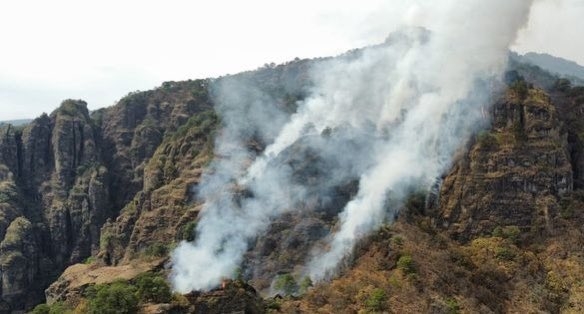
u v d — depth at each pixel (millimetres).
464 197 147375
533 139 152875
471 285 122375
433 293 117125
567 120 169625
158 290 106938
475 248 136250
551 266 129875
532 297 122312
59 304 131875
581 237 136000
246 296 112188
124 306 102500
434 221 146625
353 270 128000
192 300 108062
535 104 156375
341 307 115375
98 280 144125
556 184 148250
